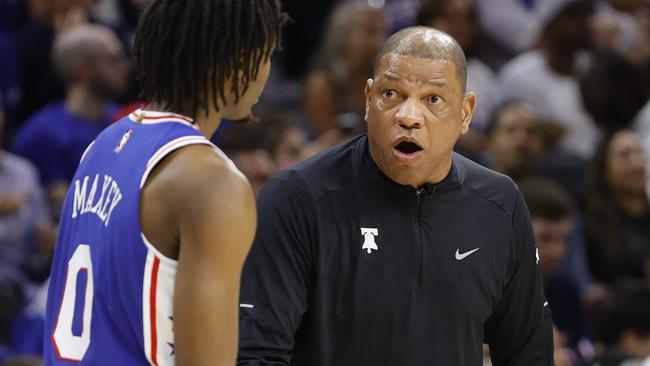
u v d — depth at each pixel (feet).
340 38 65.57
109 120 62.75
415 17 69.87
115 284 21.79
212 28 22.39
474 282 26.40
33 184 58.34
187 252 20.97
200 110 22.86
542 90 68.80
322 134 64.34
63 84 66.03
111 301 21.83
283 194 26.09
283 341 25.25
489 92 67.72
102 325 21.95
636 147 60.54
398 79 24.77
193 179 21.29
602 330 49.29
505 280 27.25
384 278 25.79
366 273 25.76
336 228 25.88
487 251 26.66
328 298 25.79
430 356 25.99
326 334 25.81
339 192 26.17
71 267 23.00
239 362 24.82
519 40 76.69
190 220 20.99
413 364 25.88
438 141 25.02
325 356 25.82
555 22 69.72
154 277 21.36
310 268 25.79
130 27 72.43
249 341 24.98
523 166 59.06
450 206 26.53
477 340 26.76
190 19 22.41
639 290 48.60
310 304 25.94
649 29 85.76
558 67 69.36
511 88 69.72
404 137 24.68
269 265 25.58
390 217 26.09
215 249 20.95
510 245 27.09
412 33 25.36
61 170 61.05
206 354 20.71
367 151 26.66
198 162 21.56
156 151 21.97
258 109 52.85
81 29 62.28
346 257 25.81
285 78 77.36
